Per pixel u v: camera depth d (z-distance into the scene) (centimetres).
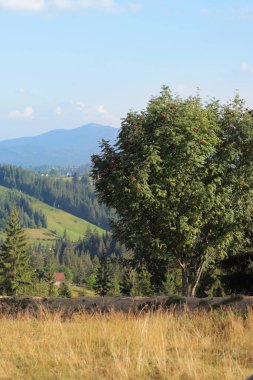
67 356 814
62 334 952
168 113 1647
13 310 1552
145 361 780
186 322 1148
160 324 1027
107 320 1188
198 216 1686
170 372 726
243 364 793
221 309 1269
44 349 884
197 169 1722
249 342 935
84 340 934
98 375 713
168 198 1667
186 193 1697
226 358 815
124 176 1602
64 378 710
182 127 1627
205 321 1156
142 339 916
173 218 1669
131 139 1656
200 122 1680
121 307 1459
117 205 1723
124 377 696
